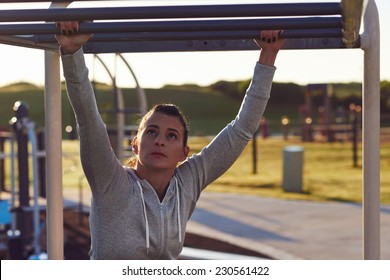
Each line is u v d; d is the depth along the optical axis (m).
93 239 2.12
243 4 1.79
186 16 1.79
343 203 9.98
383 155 17.61
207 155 2.29
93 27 1.85
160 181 2.15
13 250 6.81
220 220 8.62
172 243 2.17
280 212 9.19
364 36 2.16
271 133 30.80
